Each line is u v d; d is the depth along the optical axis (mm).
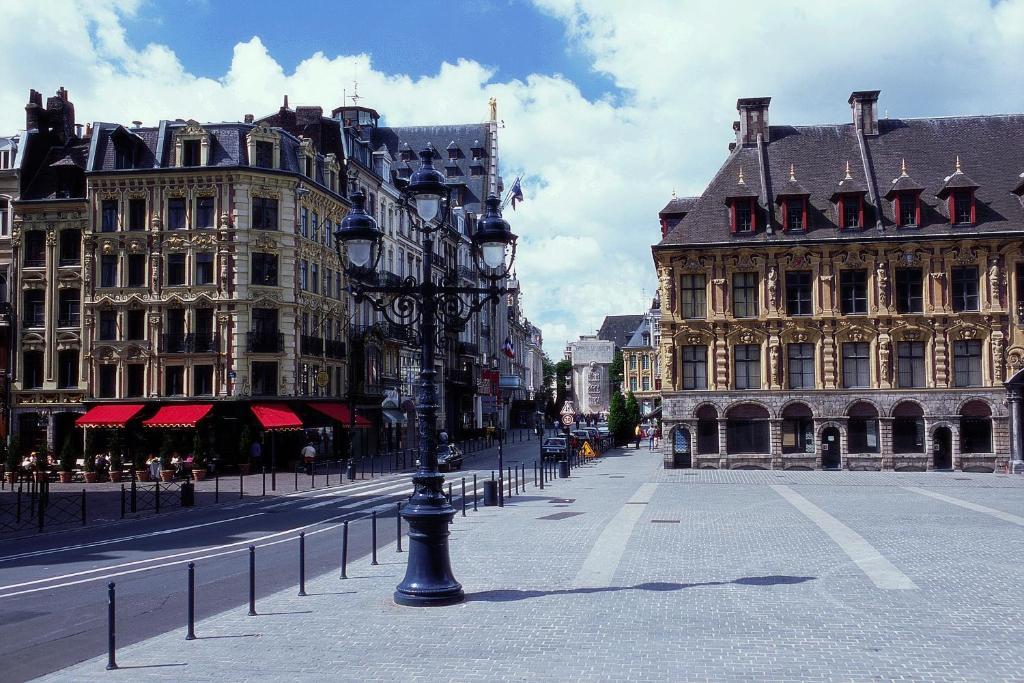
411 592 13484
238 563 18531
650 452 64188
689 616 12562
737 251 43594
